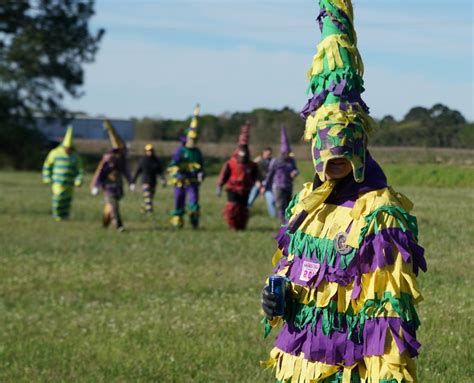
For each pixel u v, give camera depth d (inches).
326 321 238.4
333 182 242.8
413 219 235.3
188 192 1045.2
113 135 1104.8
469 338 427.8
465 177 1549.0
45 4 2864.2
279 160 1075.9
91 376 407.8
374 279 229.3
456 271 629.0
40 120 3678.6
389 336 228.1
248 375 395.9
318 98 245.0
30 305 591.2
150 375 405.7
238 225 1003.3
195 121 1052.5
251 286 630.5
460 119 1616.6
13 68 2869.1
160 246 864.9
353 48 247.1
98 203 1435.8
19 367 429.4
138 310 557.0
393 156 1662.2
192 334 476.4
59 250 853.2
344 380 235.8
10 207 1360.7
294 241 247.8
